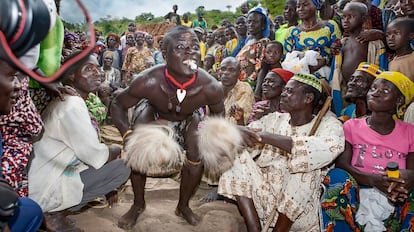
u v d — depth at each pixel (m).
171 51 2.50
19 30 1.32
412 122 2.82
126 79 8.62
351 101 3.55
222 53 6.74
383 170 2.56
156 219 2.92
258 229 2.71
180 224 2.94
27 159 2.22
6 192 1.61
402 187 2.39
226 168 2.60
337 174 2.61
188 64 2.51
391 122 2.62
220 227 2.90
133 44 9.28
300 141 2.49
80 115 2.45
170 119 2.86
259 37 4.88
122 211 3.12
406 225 2.53
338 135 2.60
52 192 2.48
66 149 2.52
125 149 2.55
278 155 2.84
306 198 2.59
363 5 3.75
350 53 3.74
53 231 2.57
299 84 2.71
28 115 2.13
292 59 3.95
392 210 2.52
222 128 2.44
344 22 3.77
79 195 2.56
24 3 1.34
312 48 4.31
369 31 3.61
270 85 3.36
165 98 2.68
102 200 3.29
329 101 2.68
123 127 2.74
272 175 2.83
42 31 1.42
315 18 4.38
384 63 3.55
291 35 4.52
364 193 2.60
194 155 2.79
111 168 2.73
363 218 2.56
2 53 1.33
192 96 2.68
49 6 1.48
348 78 3.73
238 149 2.53
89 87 2.66
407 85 2.55
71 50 2.68
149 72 2.67
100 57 7.70
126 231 2.83
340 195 2.55
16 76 1.62
